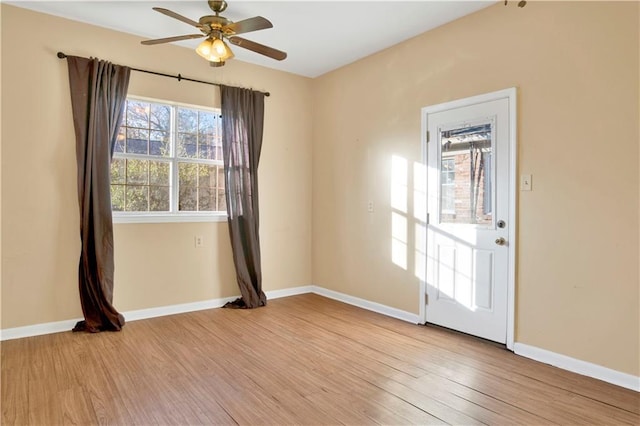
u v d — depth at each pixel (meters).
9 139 3.32
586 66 2.71
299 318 4.08
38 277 3.46
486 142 3.32
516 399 2.39
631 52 2.52
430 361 2.96
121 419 2.15
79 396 2.39
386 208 4.25
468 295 3.49
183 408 2.27
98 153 3.59
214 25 2.95
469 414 2.22
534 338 3.01
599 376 2.66
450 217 3.63
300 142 5.14
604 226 2.64
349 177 4.71
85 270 3.54
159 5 3.32
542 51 2.94
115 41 3.78
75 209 3.61
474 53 3.40
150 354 3.07
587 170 2.72
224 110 4.38
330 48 4.21
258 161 4.68
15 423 2.10
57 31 3.51
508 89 3.15
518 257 3.11
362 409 2.27
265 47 3.21
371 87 4.40
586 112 2.72
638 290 2.51
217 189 4.52
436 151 3.73
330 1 3.21
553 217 2.90
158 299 4.08
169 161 4.18
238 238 4.45
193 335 3.52
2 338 3.31
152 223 4.03
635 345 2.52
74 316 3.63
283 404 2.32
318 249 5.19
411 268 3.98
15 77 3.34
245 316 4.14
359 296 4.59
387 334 3.58
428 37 3.79
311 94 5.23
